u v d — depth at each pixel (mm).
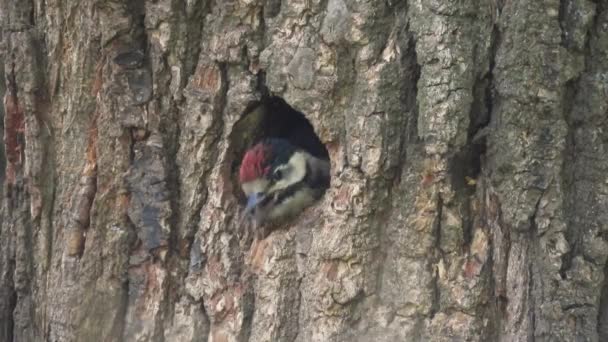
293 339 7621
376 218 7277
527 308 6953
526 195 6840
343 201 7293
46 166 8328
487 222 7062
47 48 8211
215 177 7953
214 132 7941
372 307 7340
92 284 8078
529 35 6723
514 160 6816
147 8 7832
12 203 8672
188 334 7926
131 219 8023
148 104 7941
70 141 8164
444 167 6949
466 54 6809
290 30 7461
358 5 7109
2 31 8305
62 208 8242
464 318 7082
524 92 6754
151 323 7992
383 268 7336
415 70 7078
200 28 7867
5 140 8562
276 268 7664
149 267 8023
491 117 6957
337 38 7211
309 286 7469
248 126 8273
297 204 8734
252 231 7969
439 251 7152
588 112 6930
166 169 7992
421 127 6926
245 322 7781
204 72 7859
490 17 6863
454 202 7051
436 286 7152
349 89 7328
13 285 8758
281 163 8773
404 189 7168
